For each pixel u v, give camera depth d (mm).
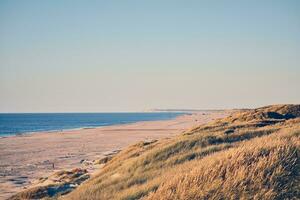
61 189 31828
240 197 11844
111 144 99500
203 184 12898
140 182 20062
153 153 26031
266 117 46250
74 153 81438
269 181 12297
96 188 21609
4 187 44719
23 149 93250
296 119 35250
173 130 148750
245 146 15641
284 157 13555
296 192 11719
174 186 13586
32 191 31500
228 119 49188
